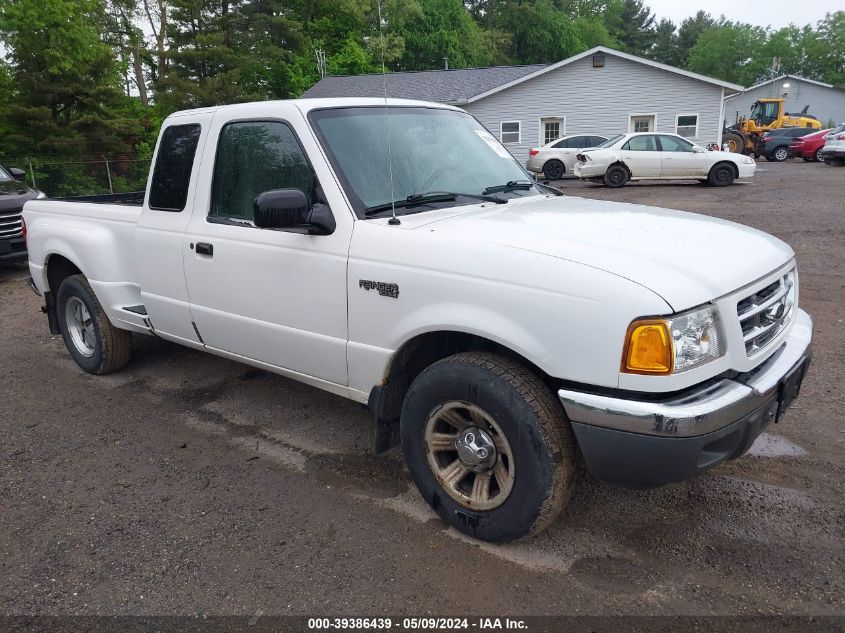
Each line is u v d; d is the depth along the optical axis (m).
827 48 76.56
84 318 5.32
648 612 2.59
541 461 2.67
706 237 3.01
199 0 33.25
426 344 3.25
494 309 2.71
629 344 2.42
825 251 9.06
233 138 3.80
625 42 86.75
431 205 3.44
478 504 2.95
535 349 2.61
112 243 4.78
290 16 38.34
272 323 3.63
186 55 32.91
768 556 2.89
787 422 4.12
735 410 2.52
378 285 3.06
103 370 5.24
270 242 3.52
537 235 2.89
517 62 56.66
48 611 2.71
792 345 3.11
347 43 37.69
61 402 4.85
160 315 4.38
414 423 3.09
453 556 2.96
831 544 2.96
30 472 3.84
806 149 29.61
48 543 3.16
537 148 25.19
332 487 3.58
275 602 2.72
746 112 53.53
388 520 3.26
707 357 2.52
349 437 4.17
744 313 2.69
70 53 26.70
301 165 3.42
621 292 2.43
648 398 2.46
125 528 3.26
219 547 3.08
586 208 3.56
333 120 3.50
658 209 3.68
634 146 19.77
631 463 2.50
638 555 2.93
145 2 40.22
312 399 4.76
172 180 4.18
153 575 2.91
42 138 26.19
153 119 32.66
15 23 25.22
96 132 26.55
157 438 4.23
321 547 3.06
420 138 3.79
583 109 27.20
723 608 2.60
